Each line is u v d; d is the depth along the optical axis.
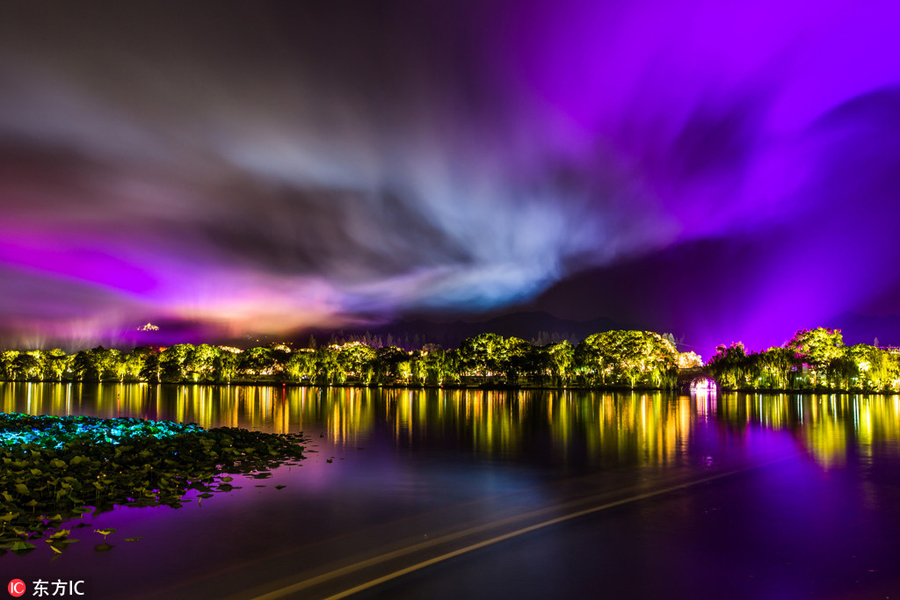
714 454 31.48
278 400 92.81
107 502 19.89
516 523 17.16
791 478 24.12
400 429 46.00
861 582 12.25
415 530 16.48
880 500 19.89
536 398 101.38
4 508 18.11
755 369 137.12
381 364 173.50
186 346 199.38
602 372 164.00
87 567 13.41
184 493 21.62
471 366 176.12
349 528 16.75
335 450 33.69
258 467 27.56
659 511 18.47
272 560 13.88
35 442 30.23
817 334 148.88
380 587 12.02
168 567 13.38
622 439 38.78
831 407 74.94
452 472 26.16
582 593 11.65
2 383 180.62
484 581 12.34
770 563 13.43
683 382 159.25
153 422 42.47
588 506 19.25
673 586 12.03
